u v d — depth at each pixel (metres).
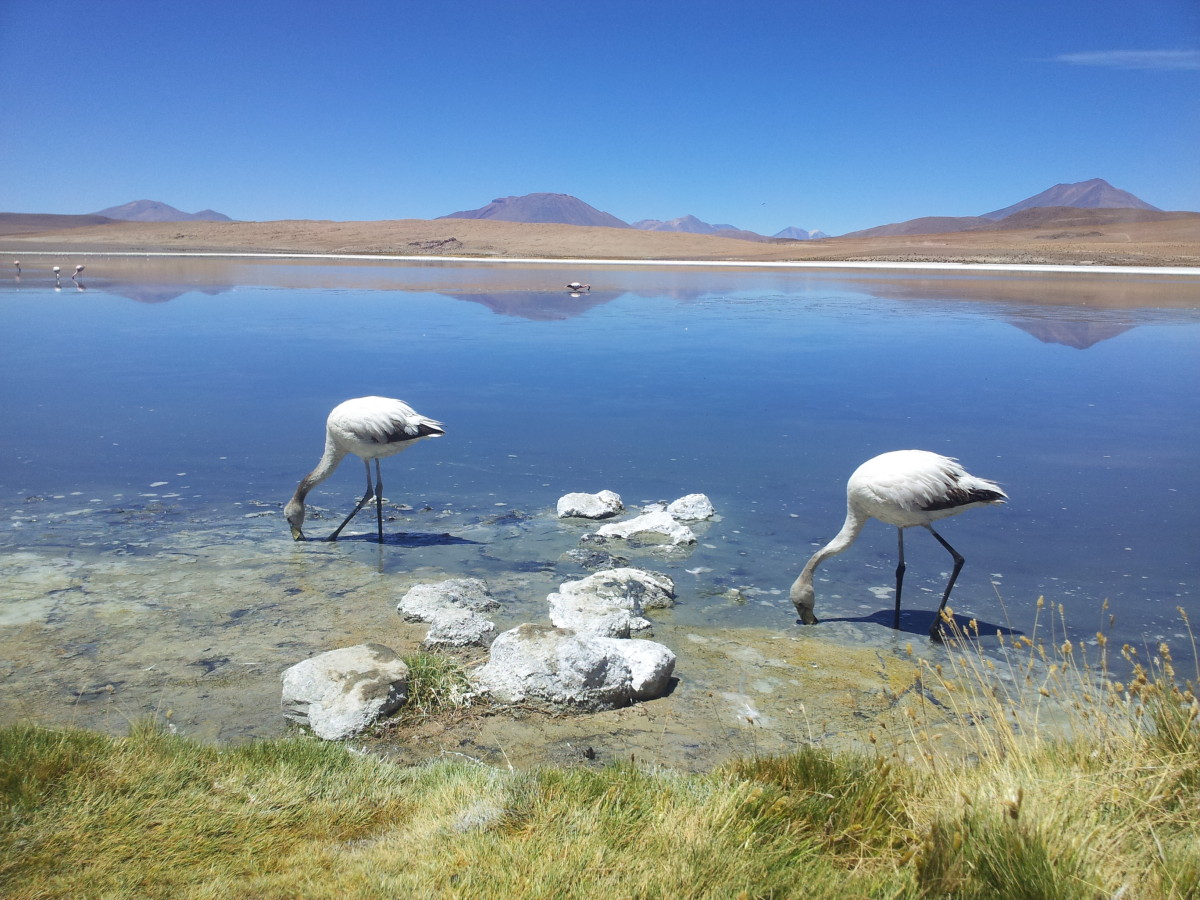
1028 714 5.74
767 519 10.53
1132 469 12.33
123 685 6.34
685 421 15.17
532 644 6.32
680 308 34.16
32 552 9.14
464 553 9.41
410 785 4.66
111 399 16.50
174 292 39.84
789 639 7.46
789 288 45.28
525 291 42.38
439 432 9.62
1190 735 4.19
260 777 4.56
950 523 10.31
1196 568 8.88
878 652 7.20
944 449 13.38
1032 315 31.31
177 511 10.64
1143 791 3.79
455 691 6.09
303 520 10.23
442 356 21.70
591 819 3.97
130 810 4.10
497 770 4.79
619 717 6.00
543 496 11.42
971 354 22.44
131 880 3.60
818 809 4.03
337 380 18.50
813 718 6.02
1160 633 7.47
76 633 7.22
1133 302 36.16
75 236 126.06
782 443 13.77
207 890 3.53
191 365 20.14
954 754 5.35
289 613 7.75
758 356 22.00
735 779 4.41
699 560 9.29
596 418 15.37
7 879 3.54
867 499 7.57
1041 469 12.33
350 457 13.11
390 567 8.96
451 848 3.84
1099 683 6.46
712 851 3.61
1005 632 7.59
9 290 39.50
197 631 7.32
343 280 49.62
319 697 5.80
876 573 8.98
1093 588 8.45
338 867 3.75
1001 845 3.32
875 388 18.03
